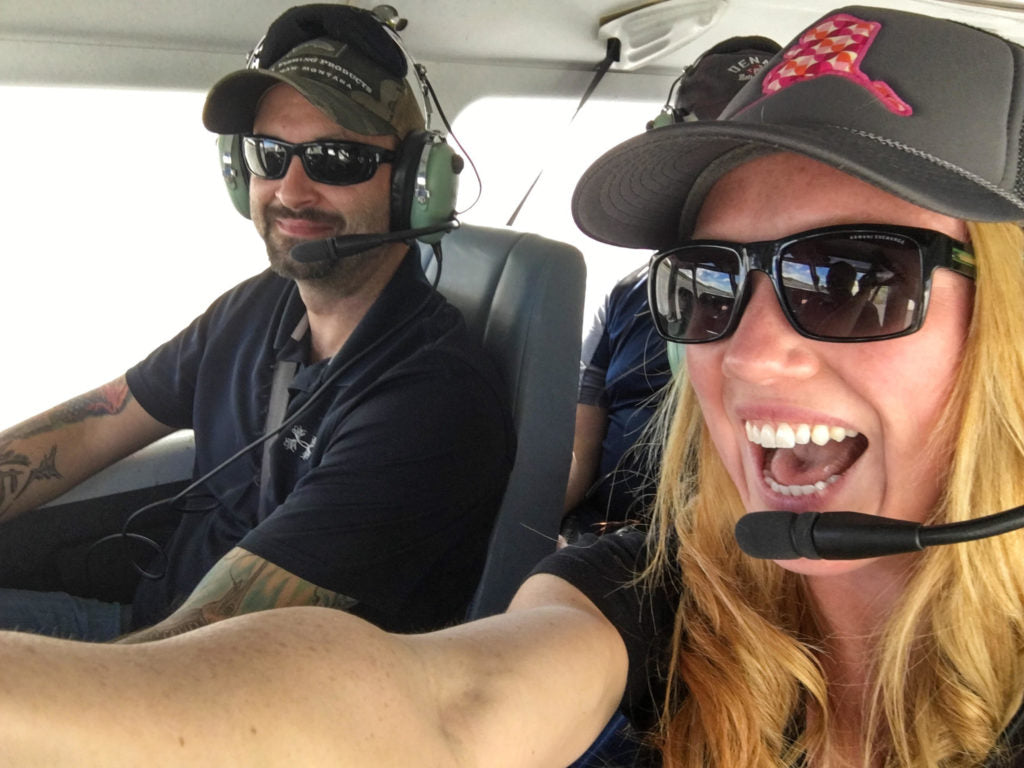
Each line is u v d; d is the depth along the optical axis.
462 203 1.13
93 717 0.23
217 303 1.00
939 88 0.36
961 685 0.42
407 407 0.80
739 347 0.42
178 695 0.25
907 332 0.38
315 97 0.81
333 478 0.79
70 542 0.93
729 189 0.43
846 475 0.43
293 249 0.83
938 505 0.42
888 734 0.46
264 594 0.73
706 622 0.50
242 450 0.87
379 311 0.86
